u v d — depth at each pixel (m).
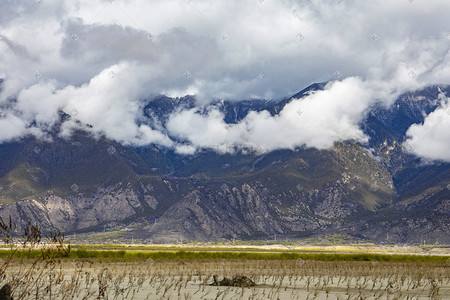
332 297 58.72
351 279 83.25
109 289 57.62
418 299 57.28
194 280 76.44
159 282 70.62
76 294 51.31
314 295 59.44
